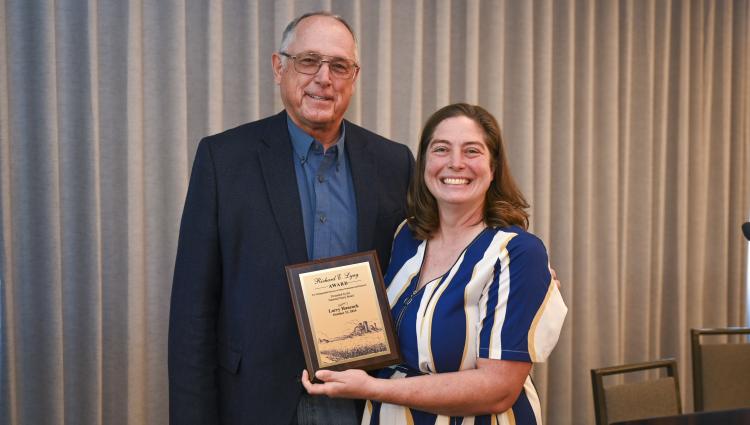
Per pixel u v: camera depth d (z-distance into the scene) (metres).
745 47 3.75
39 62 2.40
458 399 1.50
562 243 3.41
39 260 2.46
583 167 3.45
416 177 1.75
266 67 2.79
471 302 1.58
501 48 3.19
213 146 1.80
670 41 3.64
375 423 1.66
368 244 1.82
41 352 2.47
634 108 3.57
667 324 3.73
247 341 1.74
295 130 1.86
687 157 3.65
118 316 2.61
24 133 2.41
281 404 1.73
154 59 2.59
